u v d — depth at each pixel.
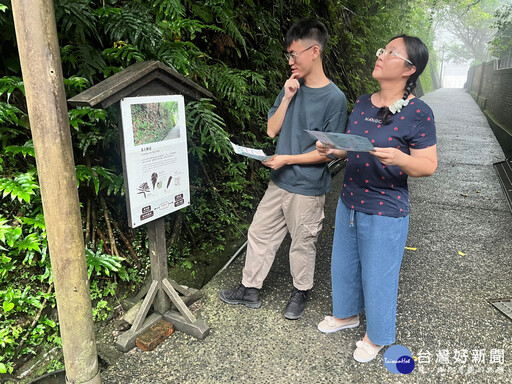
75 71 2.51
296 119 2.30
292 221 2.37
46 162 1.36
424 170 1.74
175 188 2.21
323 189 2.35
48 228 1.44
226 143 3.00
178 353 2.12
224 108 3.85
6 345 2.00
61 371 2.02
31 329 2.11
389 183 1.85
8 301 2.04
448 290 2.80
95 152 2.69
